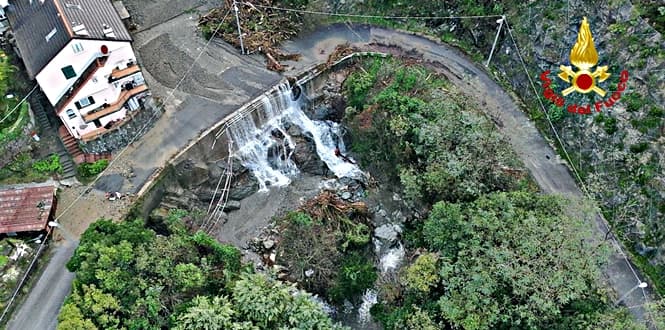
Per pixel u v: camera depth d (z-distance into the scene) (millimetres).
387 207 52656
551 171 48375
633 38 45438
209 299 41188
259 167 55938
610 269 43438
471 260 40000
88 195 48938
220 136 52562
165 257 41812
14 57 53094
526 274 38094
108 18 49656
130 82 50844
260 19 60375
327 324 40438
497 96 54281
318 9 61781
